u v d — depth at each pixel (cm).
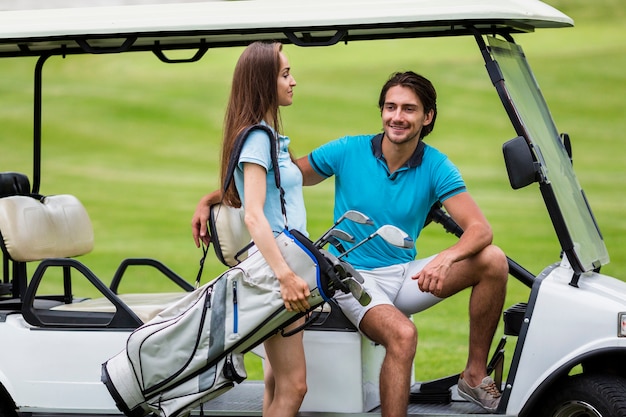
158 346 565
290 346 573
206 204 653
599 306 573
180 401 568
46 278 1755
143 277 1780
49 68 4594
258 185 546
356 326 603
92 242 764
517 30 641
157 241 2238
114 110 3962
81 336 630
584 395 578
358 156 638
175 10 630
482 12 576
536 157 577
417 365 1002
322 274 540
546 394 594
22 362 635
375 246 634
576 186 654
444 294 620
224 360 561
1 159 3278
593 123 3578
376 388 643
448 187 620
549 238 2144
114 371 575
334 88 4112
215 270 1858
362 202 632
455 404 634
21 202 691
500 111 3784
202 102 4078
